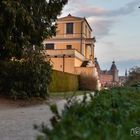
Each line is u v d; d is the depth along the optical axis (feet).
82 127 11.22
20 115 56.80
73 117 12.93
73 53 212.64
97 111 16.39
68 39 250.16
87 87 192.65
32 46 88.28
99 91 29.53
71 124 11.64
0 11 76.48
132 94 29.48
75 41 250.37
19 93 82.33
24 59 85.71
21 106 74.28
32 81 84.07
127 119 14.60
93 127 11.51
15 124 45.27
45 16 88.69
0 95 83.15
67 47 250.37
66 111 14.67
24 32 82.84
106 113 15.33
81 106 15.34
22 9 77.82
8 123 46.19
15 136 36.24
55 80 138.41
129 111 17.11
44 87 85.76
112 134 11.08
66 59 212.43
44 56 89.25
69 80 165.27
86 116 14.26
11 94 81.66
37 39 88.63
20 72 84.12
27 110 65.92
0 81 83.25
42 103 79.61
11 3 76.43
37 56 86.63
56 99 88.63
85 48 254.68
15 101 80.33
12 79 83.87
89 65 225.97
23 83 83.46
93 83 194.70
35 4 85.51
